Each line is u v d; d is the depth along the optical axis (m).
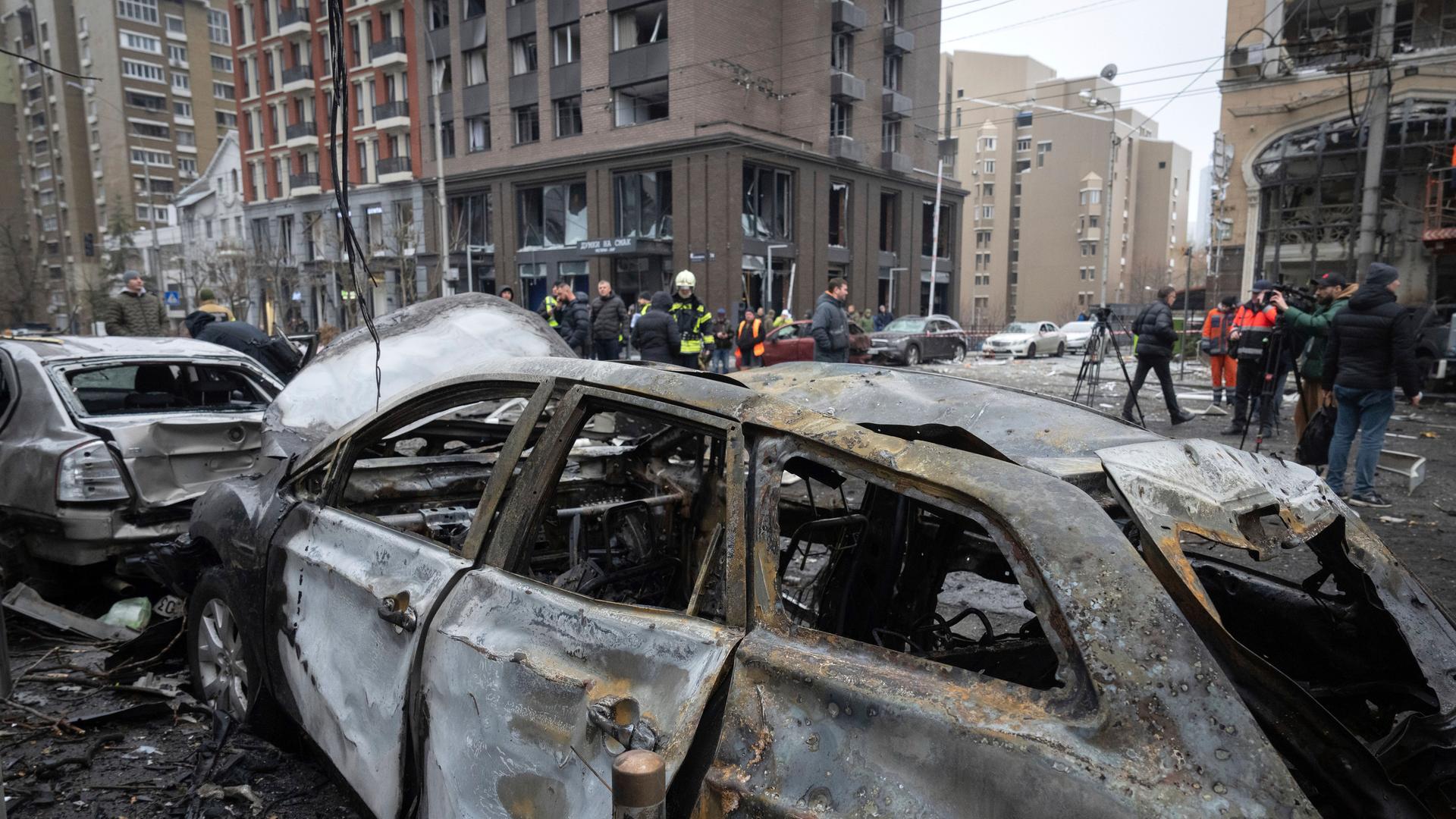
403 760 2.13
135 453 4.41
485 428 3.79
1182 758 1.19
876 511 2.57
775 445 1.72
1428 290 20.23
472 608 2.03
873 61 38.06
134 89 74.62
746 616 1.62
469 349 4.39
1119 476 1.84
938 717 1.34
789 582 3.03
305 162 46.47
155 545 4.06
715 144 30.77
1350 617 2.17
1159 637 1.29
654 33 32.31
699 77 30.98
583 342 12.59
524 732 1.77
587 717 1.65
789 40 34.22
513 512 2.10
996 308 98.81
